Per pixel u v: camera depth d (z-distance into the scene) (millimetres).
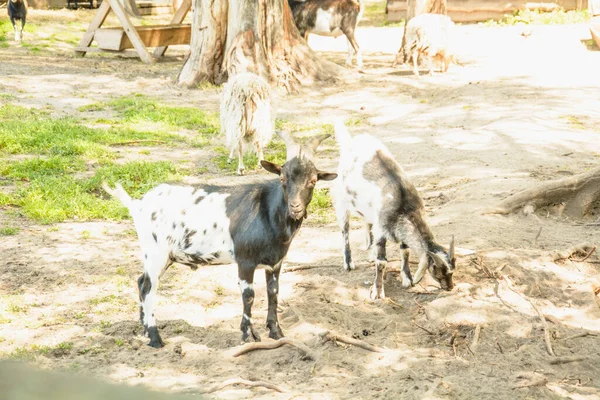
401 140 13695
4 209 10188
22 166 11883
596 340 6332
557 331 6391
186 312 6883
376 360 5746
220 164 12422
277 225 5664
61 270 7965
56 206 10086
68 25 28188
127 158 12766
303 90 18391
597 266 7898
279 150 13539
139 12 31766
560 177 10914
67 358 5738
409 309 6945
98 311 6852
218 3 18672
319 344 5996
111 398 984
